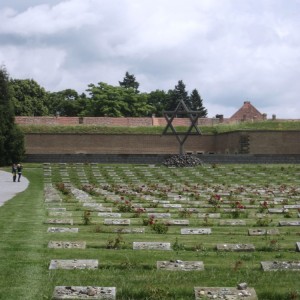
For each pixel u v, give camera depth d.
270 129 77.31
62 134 79.25
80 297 9.32
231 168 57.28
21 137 66.12
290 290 9.98
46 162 67.00
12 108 67.06
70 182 46.81
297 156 66.50
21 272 11.12
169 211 23.92
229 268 11.80
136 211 22.48
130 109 111.25
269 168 57.22
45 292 9.70
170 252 13.52
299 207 25.89
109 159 66.31
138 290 9.83
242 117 100.38
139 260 12.40
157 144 81.19
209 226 18.88
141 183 45.75
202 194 35.09
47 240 15.02
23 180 49.06
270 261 12.02
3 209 23.73
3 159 64.94
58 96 119.94
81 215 21.48
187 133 61.62
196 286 10.17
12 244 14.23
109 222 19.00
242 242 15.14
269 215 23.06
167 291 9.76
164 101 132.62
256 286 10.27
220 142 82.44
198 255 13.21
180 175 52.16
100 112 108.69
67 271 11.30
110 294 9.45
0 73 68.75
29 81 103.00
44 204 26.66
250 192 36.72
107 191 36.06
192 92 132.62
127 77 139.50
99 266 11.85
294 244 14.88
